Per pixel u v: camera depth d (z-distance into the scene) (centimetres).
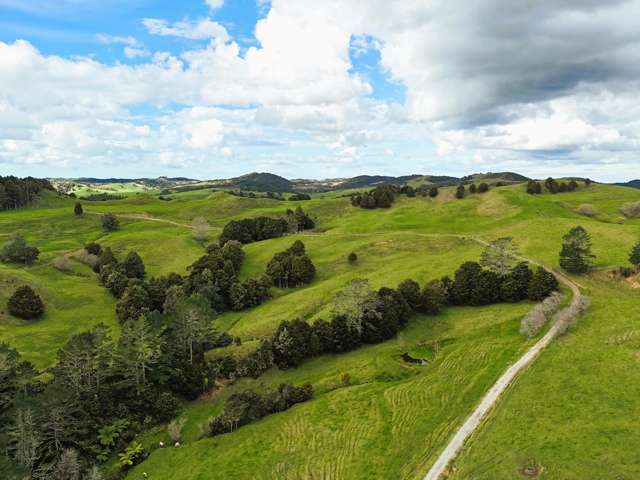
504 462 4456
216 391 7919
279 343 8406
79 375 6981
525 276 9488
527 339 7281
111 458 6231
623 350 6181
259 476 5353
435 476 4534
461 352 7525
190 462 5944
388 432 5712
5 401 6625
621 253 10850
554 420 4956
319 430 6081
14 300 10406
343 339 8700
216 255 13725
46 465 5734
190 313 8575
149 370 7638
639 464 4066
